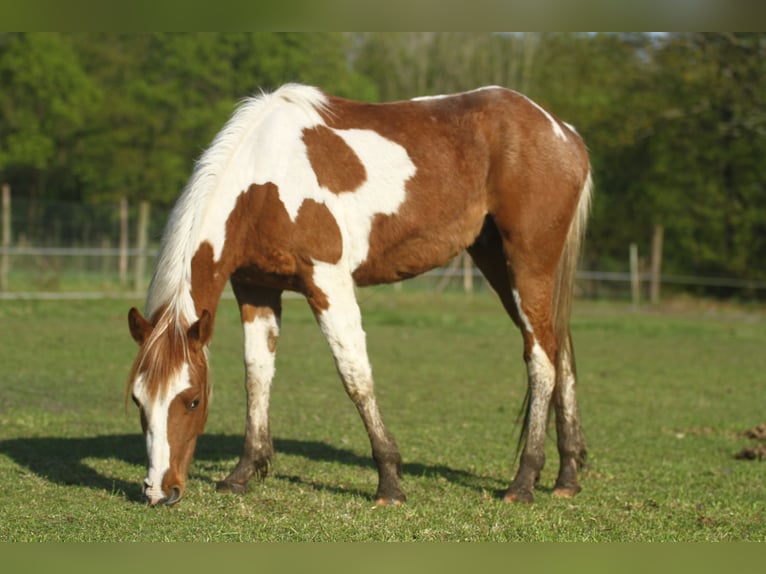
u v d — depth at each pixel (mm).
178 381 4980
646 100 30531
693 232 30516
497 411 9539
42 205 22406
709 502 5848
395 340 15898
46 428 7613
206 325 5094
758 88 28781
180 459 5012
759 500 5934
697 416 9648
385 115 5918
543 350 5992
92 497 5457
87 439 7246
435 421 8812
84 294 19391
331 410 9227
